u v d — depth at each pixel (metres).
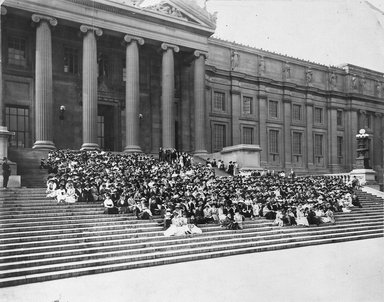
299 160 53.81
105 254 15.94
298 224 23.34
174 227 18.92
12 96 33.19
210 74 46.03
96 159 29.33
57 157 28.09
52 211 18.95
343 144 58.41
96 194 21.52
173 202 21.20
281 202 24.86
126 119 35.91
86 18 33.62
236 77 47.91
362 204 31.03
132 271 15.19
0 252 14.59
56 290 12.59
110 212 19.98
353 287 12.95
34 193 21.17
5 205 18.67
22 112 33.91
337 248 20.19
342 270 15.30
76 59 36.78
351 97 58.31
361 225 25.41
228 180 29.55
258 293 12.31
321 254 18.55
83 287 12.97
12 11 30.89
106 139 39.00
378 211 29.38
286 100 52.47
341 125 58.56
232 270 15.30
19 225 16.89
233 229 20.91
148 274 14.68
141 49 40.22
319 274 14.67
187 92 42.19
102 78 37.97
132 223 19.41
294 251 19.38
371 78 61.56
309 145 54.62
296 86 53.47
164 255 16.83
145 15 36.34
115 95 38.53
